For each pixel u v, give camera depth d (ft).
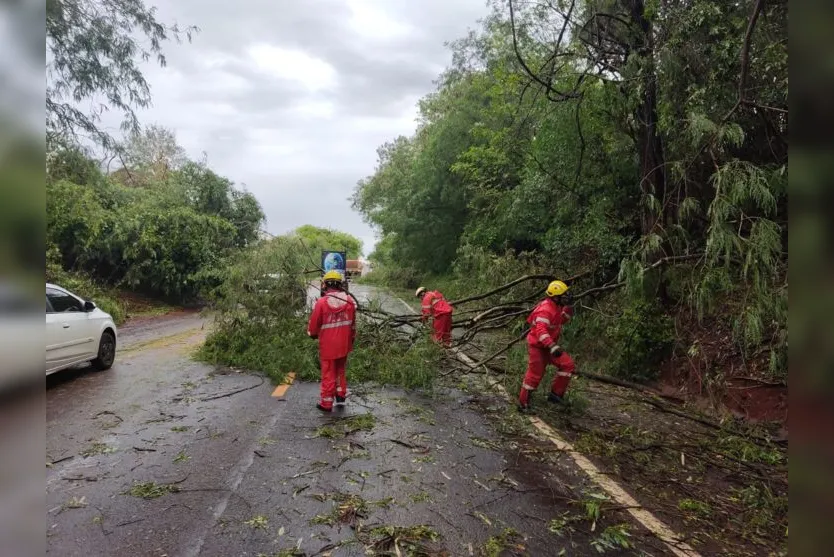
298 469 14.90
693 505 13.46
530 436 18.62
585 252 37.27
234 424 18.90
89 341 26.84
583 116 34.71
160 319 60.64
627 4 28.94
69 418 19.43
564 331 32.30
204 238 75.56
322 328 20.83
